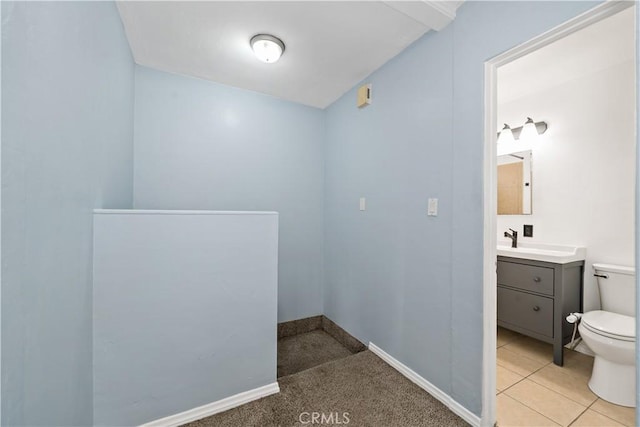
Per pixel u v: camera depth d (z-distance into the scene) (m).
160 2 1.49
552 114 2.40
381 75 2.15
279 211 2.78
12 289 0.65
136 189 2.12
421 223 1.76
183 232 1.41
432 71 1.69
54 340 0.87
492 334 1.39
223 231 1.51
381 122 2.14
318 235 3.01
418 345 1.77
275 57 1.89
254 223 1.60
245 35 1.79
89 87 1.11
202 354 1.47
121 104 1.67
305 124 2.93
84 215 1.10
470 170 1.45
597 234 2.14
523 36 1.22
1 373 0.61
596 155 2.14
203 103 2.39
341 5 1.52
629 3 0.95
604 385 1.68
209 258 1.48
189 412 1.43
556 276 2.05
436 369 1.64
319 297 3.01
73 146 0.97
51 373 0.85
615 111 2.05
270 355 1.66
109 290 1.25
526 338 2.50
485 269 1.38
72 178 0.97
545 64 2.05
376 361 2.04
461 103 1.50
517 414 1.55
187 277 1.42
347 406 1.55
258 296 1.62
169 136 2.25
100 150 1.27
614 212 2.06
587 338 1.74
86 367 1.15
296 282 2.87
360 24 1.67
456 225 1.52
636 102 0.65
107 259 1.25
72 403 1.01
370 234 2.26
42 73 0.76
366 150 2.32
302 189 2.91
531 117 2.54
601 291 2.06
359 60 2.07
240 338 1.57
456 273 1.52
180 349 1.41
